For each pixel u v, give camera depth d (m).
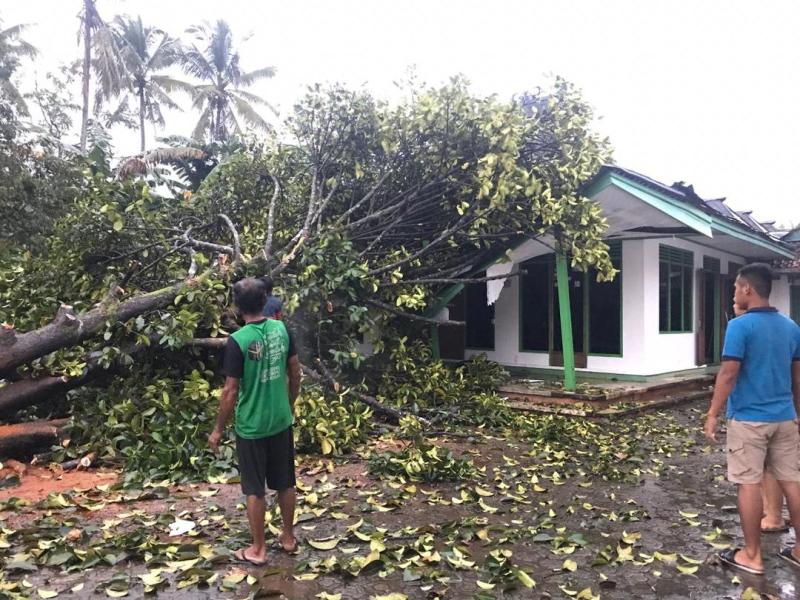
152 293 6.87
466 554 4.05
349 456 6.53
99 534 4.25
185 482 5.47
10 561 3.71
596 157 8.58
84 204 7.89
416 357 9.68
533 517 4.86
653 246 10.72
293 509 4.05
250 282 3.92
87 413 6.38
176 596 3.41
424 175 8.61
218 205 9.34
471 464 6.16
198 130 31.78
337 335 8.51
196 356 7.41
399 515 4.84
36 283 7.74
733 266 14.46
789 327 4.01
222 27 31.92
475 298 12.41
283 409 3.91
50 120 15.37
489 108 8.08
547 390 9.72
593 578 3.76
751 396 3.90
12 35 24.38
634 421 8.78
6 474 5.51
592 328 11.09
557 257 9.39
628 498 5.43
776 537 4.50
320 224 8.62
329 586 3.57
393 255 8.88
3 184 12.28
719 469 6.41
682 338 11.81
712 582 3.73
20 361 5.89
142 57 31.31
